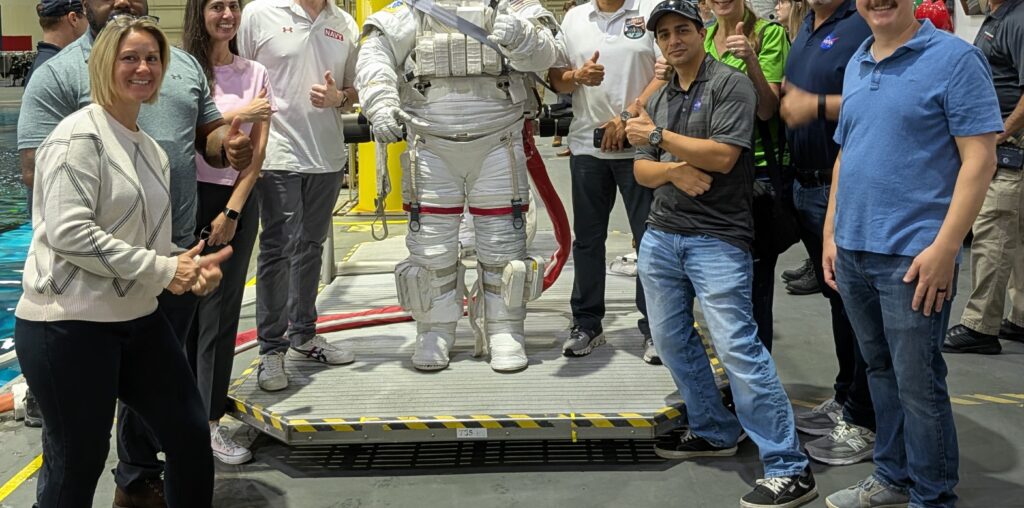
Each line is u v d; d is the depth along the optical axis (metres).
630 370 3.59
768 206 3.15
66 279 2.11
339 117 3.66
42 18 3.33
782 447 2.87
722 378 3.54
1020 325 4.59
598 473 3.18
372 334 4.14
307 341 3.75
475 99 3.41
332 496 3.04
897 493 2.79
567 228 4.02
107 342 2.17
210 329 3.04
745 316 2.89
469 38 3.34
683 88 2.93
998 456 3.25
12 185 11.00
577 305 3.80
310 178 3.55
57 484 2.21
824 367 4.27
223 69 3.08
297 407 3.26
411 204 3.53
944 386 2.54
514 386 3.43
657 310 3.09
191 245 2.73
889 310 2.52
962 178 2.32
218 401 3.25
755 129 3.25
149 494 2.91
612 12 3.54
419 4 3.37
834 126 3.06
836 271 2.71
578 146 3.63
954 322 5.00
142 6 2.55
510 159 3.51
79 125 2.10
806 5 3.58
